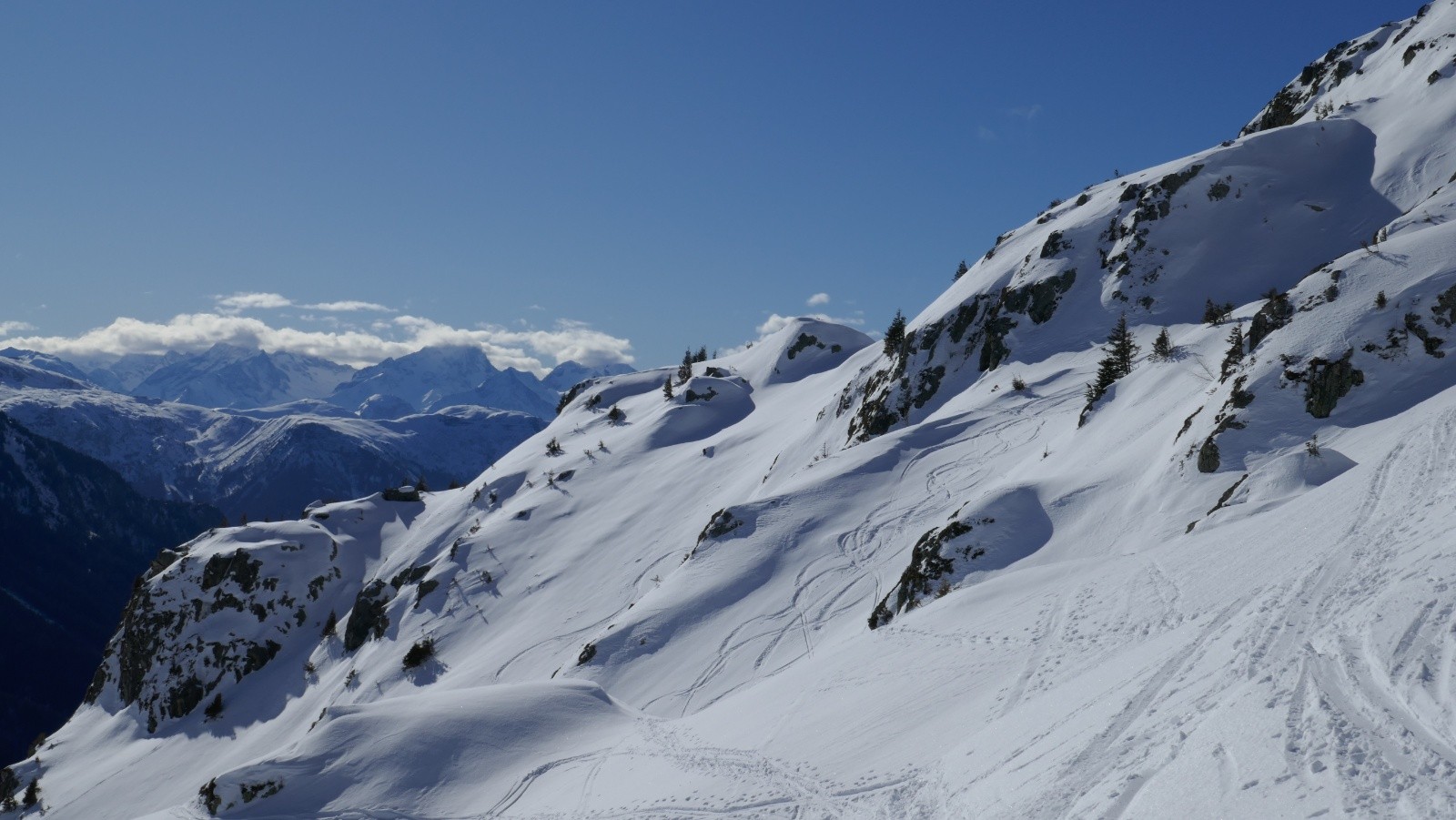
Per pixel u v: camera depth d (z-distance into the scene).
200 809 38.62
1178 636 22.11
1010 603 34.47
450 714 44.16
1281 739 13.69
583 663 66.12
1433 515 22.12
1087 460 62.81
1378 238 62.72
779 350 180.75
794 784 24.89
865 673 32.84
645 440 151.75
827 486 80.06
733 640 63.03
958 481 75.94
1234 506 40.19
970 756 21.03
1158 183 101.62
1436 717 12.84
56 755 121.25
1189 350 71.00
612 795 31.06
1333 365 48.22
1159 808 13.61
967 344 107.38
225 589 133.88
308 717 109.44
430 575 119.69
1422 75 106.94
